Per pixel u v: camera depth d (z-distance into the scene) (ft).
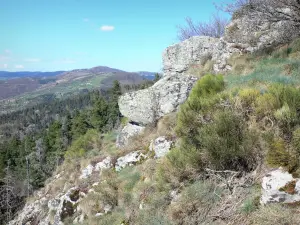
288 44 32.73
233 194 13.08
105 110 135.85
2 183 128.26
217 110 17.21
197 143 18.02
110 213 25.11
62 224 31.83
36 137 220.23
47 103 558.15
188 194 14.76
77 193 35.35
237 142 14.60
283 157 11.61
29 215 53.42
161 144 27.45
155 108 38.09
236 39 40.22
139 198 22.74
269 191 10.93
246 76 29.14
